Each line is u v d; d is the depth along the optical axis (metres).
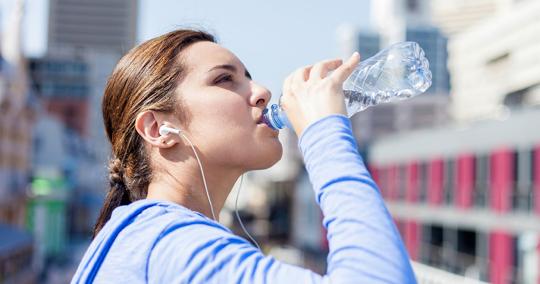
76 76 89.62
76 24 151.50
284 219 58.78
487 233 17.31
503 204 16.44
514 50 41.47
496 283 16.53
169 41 1.45
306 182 38.75
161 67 1.40
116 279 1.14
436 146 21.02
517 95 40.59
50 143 64.12
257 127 1.37
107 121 1.54
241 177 1.56
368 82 1.65
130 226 1.20
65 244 62.62
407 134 23.73
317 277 1.04
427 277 10.30
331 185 1.10
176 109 1.38
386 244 1.02
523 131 15.59
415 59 1.65
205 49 1.42
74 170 72.38
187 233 1.12
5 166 37.44
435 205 20.89
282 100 1.26
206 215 1.39
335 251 1.04
